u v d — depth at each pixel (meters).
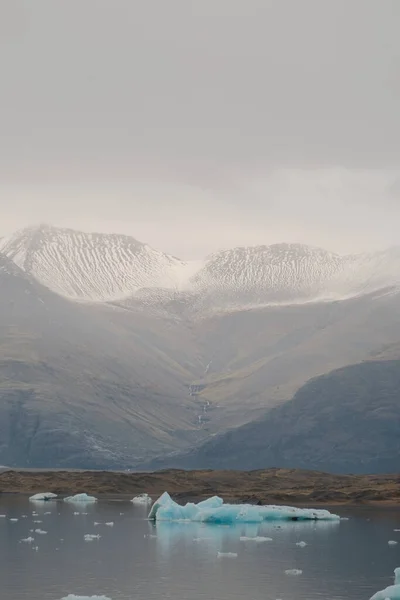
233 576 192.12
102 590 176.12
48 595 170.62
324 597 171.38
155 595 172.12
